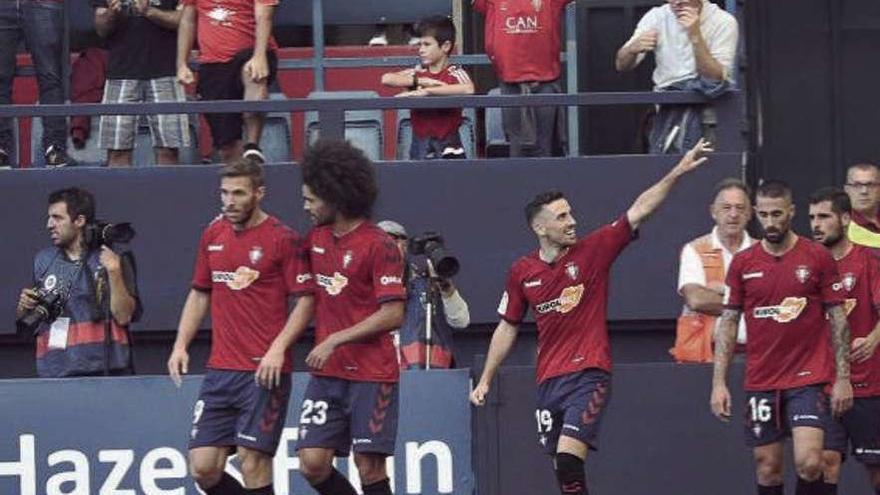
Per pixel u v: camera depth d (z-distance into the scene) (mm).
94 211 28984
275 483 27734
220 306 24312
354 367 23797
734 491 27906
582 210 31328
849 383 25344
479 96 30719
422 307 28859
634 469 27922
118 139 32188
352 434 24000
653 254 31266
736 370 27922
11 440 27906
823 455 26328
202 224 31391
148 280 31344
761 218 25266
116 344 28594
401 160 32719
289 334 23812
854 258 26906
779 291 25266
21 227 31375
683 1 30547
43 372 28578
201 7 31953
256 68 31328
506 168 31344
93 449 27922
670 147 31406
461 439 27953
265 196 31344
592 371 25562
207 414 24406
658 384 27953
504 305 26234
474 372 28047
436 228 31375
